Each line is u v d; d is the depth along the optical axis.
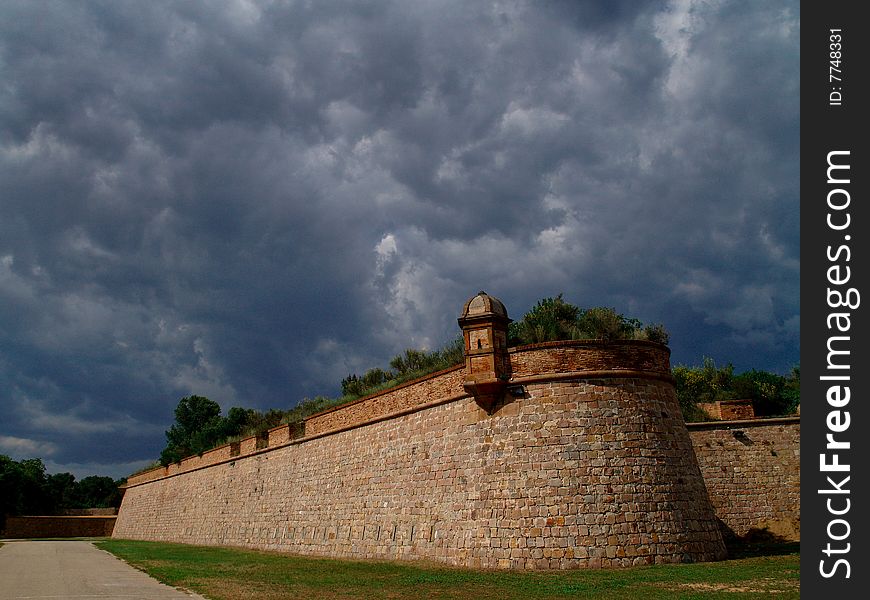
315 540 34.41
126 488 78.94
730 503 32.91
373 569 23.77
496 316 25.02
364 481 31.41
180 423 102.38
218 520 48.09
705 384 53.06
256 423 54.44
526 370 24.38
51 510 100.56
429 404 27.72
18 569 27.38
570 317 29.61
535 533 22.27
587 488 22.34
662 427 23.98
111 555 37.28
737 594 15.18
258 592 17.94
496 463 23.94
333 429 35.50
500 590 17.12
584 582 18.03
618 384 23.75
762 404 47.44
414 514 27.19
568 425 23.20
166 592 18.53
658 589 16.28
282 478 40.09
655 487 22.73
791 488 32.97
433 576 20.78
